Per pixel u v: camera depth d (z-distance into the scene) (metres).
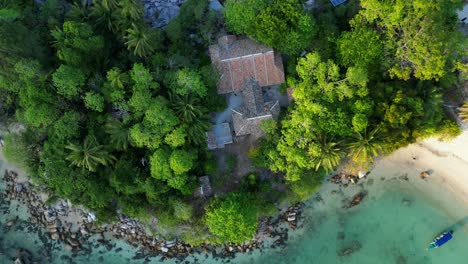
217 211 39.78
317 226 46.84
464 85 42.84
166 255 47.25
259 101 42.09
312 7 44.22
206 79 40.72
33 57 39.25
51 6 42.75
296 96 39.59
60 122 39.44
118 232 47.62
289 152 39.56
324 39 41.09
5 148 41.56
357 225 46.59
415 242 46.03
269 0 40.59
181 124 40.53
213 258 47.06
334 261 46.72
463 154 44.19
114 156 41.47
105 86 39.88
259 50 41.53
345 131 39.62
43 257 48.34
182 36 43.28
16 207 48.88
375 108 40.25
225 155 44.88
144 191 42.22
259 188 44.03
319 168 43.31
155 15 46.25
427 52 36.25
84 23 39.94
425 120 40.22
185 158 39.28
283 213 46.50
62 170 40.53
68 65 39.50
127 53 43.06
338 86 38.66
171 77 39.84
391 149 41.09
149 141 39.44
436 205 45.75
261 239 46.69
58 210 48.03
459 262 45.56
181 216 42.06
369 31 38.19
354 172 46.03
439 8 36.38
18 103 41.22
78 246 48.16
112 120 40.59
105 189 42.12
